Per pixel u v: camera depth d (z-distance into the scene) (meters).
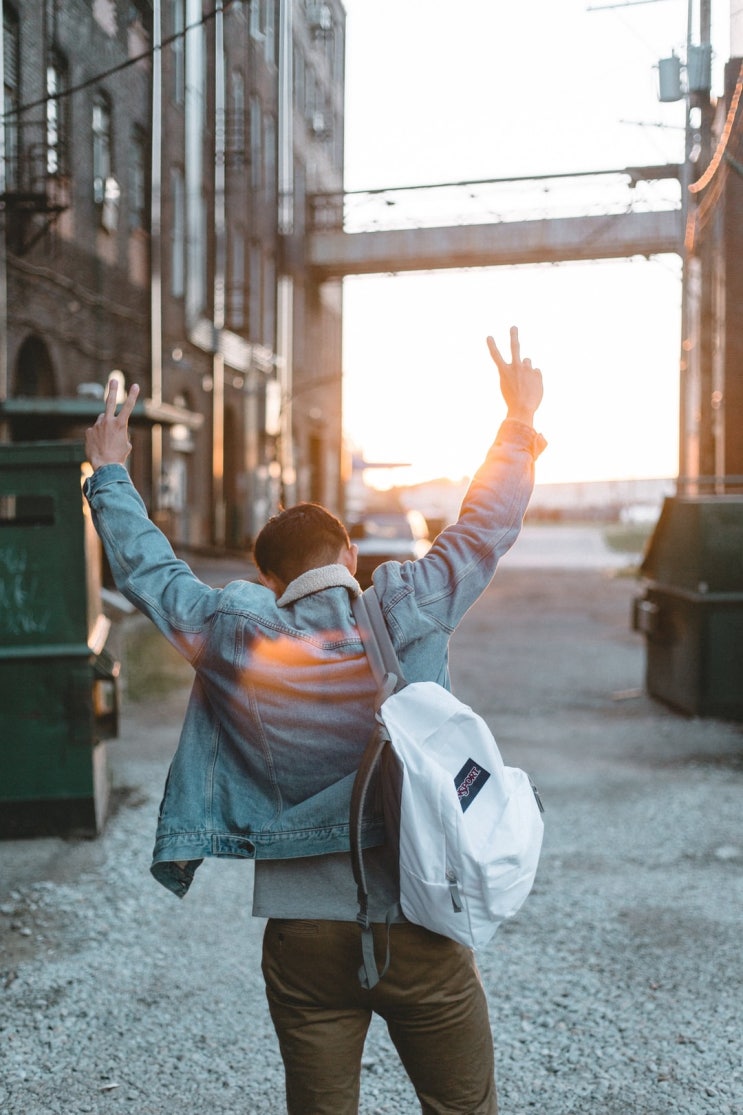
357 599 1.93
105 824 5.58
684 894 4.54
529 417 2.10
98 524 2.06
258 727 1.88
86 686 5.25
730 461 15.60
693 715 8.35
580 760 7.08
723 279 13.64
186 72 19.31
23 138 12.53
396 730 1.78
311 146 28.70
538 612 17.30
